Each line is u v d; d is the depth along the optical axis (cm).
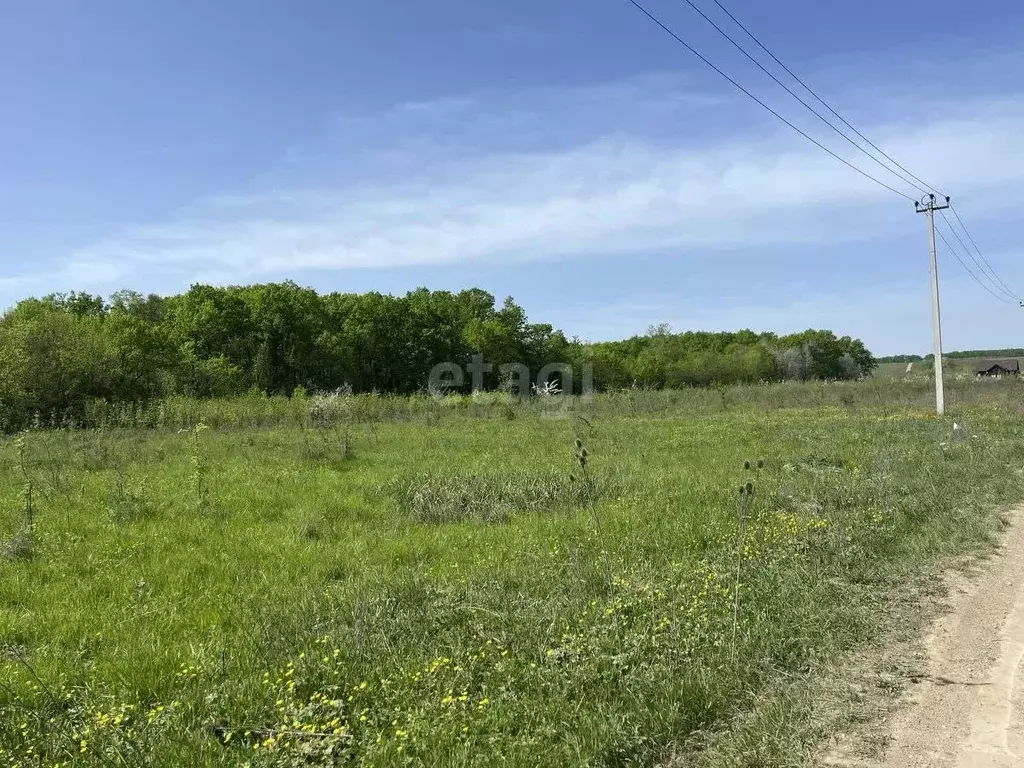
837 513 921
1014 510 973
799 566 680
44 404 2731
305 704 427
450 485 1130
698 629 507
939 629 557
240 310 5075
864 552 752
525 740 373
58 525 940
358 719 399
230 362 4831
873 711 421
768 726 393
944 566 725
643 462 1459
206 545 841
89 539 875
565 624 525
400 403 3173
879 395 3384
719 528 850
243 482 1289
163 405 2606
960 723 405
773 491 1055
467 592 609
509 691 438
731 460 1453
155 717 407
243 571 731
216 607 620
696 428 2198
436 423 2634
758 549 724
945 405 2905
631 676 440
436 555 797
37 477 1330
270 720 408
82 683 471
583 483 1125
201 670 475
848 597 616
